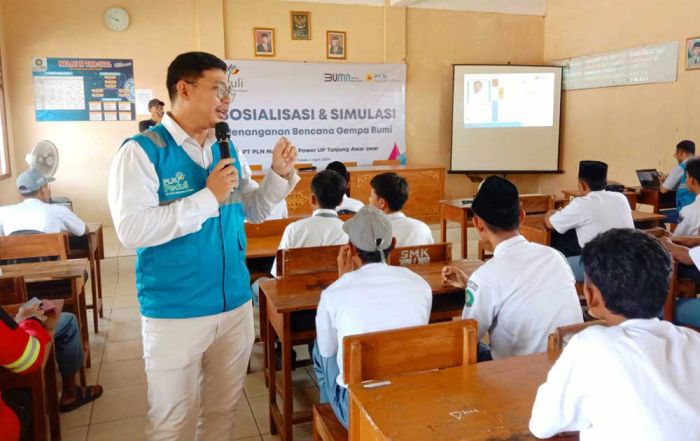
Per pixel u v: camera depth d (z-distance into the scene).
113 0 6.12
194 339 1.64
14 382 1.75
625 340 0.98
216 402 1.82
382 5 7.11
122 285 4.69
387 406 1.22
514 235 1.85
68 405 2.62
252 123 6.81
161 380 1.64
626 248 1.07
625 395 0.93
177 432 1.69
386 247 1.78
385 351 1.40
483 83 7.43
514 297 1.77
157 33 6.30
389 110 7.34
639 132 6.52
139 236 1.43
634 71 6.52
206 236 1.62
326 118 7.10
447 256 2.61
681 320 2.64
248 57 6.70
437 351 1.44
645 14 6.34
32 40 5.93
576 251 3.83
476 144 7.54
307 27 6.87
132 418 2.56
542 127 7.60
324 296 1.74
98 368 3.08
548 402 1.05
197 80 1.52
